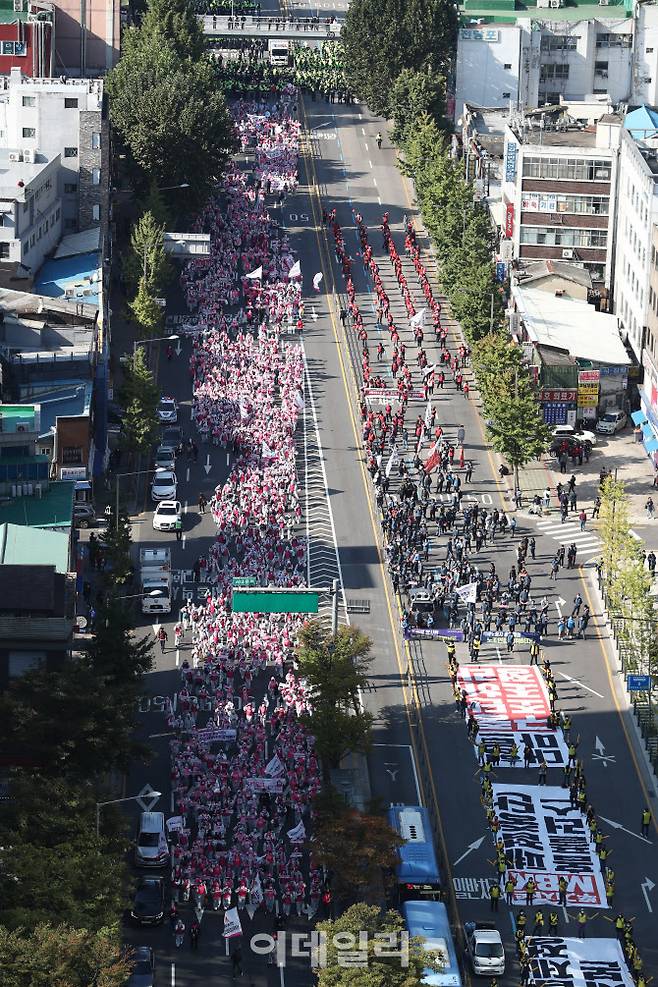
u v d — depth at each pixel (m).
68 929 178.38
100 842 195.62
